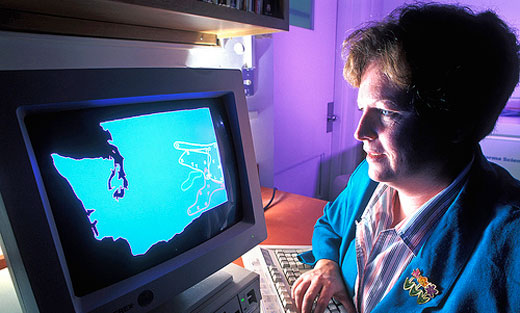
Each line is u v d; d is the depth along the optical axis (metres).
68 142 0.41
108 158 0.45
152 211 0.50
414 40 0.43
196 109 0.57
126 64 0.82
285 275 0.72
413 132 0.48
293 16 1.77
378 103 0.49
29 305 0.39
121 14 0.62
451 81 0.43
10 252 0.38
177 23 0.75
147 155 0.49
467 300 0.47
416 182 0.55
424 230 0.58
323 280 0.67
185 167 0.55
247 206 0.65
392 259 0.61
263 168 1.43
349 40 0.56
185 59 0.98
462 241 0.51
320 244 0.80
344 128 2.36
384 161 0.53
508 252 0.45
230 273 0.62
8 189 0.35
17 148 0.35
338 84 2.29
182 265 0.51
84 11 0.59
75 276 0.42
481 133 0.51
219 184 0.61
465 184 0.54
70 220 0.41
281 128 1.85
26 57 0.64
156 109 0.51
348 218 0.82
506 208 0.49
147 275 0.48
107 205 0.45
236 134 0.63
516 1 1.70
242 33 0.96
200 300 0.53
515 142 1.85
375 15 2.10
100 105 0.44
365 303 0.63
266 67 1.31
